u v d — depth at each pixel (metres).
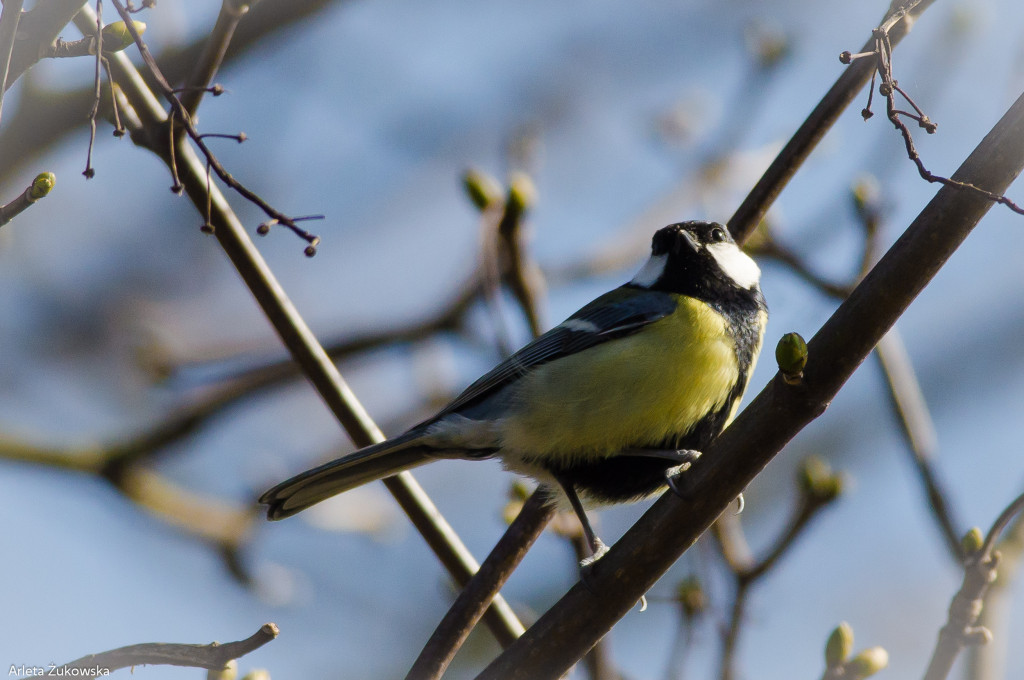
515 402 9.15
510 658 7.02
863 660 6.82
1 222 5.55
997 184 6.10
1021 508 6.79
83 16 6.22
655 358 9.10
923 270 6.15
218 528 12.27
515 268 9.16
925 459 9.04
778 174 9.16
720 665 7.59
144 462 11.88
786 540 7.83
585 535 8.58
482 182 9.27
